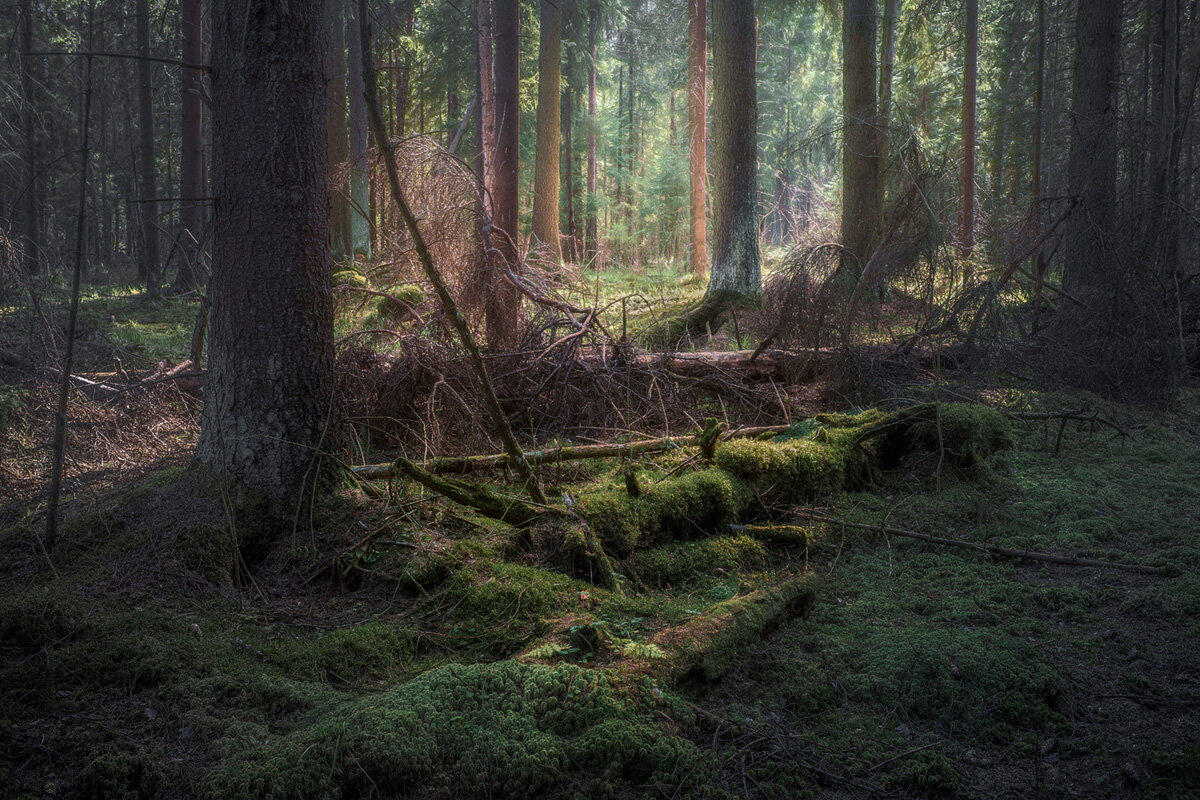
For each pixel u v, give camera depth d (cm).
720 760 266
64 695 287
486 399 411
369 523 416
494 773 242
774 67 4047
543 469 550
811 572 423
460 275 740
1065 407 768
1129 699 311
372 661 329
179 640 319
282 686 295
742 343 1022
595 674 283
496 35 784
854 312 771
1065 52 2250
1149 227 866
